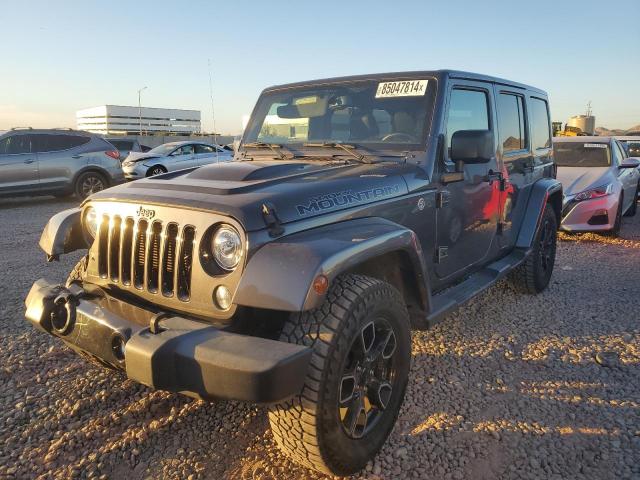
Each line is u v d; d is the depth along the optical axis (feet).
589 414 10.19
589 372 11.91
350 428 8.11
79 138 42.42
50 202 43.78
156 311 8.52
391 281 10.02
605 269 21.11
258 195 8.20
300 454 7.80
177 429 9.69
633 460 8.84
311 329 7.53
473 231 13.10
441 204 11.40
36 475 8.41
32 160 39.68
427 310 10.20
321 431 7.49
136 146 64.75
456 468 8.68
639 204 43.01
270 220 7.77
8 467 8.57
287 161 11.46
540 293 17.75
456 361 12.42
